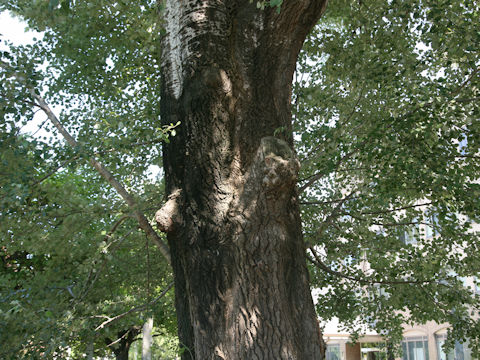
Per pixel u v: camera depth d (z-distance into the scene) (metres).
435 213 7.36
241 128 4.27
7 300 5.69
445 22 6.42
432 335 18.83
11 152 4.66
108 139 4.94
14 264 11.48
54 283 6.48
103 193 7.31
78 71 7.61
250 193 3.94
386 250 7.77
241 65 4.46
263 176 3.81
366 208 7.77
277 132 4.31
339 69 7.29
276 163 3.73
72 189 6.09
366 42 7.16
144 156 6.11
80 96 7.86
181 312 4.21
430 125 5.73
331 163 5.79
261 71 4.46
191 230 4.06
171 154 4.44
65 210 6.18
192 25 4.54
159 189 7.06
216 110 4.26
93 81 7.70
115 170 7.12
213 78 4.27
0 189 4.69
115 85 7.53
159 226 4.18
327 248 8.09
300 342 3.71
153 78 7.75
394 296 7.93
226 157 4.16
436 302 7.54
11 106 5.07
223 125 4.24
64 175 10.38
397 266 7.76
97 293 7.19
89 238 7.00
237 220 3.90
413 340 19.94
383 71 6.57
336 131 5.63
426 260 7.42
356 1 7.16
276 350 3.57
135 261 8.09
